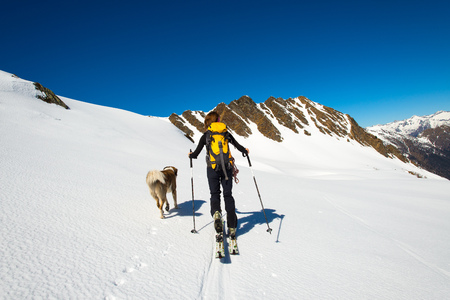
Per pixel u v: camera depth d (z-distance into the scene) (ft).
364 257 13.60
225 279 10.38
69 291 8.39
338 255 13.58
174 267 10.87
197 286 9.61
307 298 9.37
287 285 10.18
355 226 19.72
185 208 20.76
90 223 14.70
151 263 10.96
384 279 11.26
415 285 10.87
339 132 422.41
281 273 11.14
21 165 26.53
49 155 36.11
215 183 14.35
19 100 83.30
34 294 8.00
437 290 10.53
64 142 53.83
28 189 19.25
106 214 16.63
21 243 11.22
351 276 11.33
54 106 96.68
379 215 24.36
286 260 12.48
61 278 9.08
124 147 74.59
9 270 9.11
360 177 103.04
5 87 87.15
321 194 35.81
